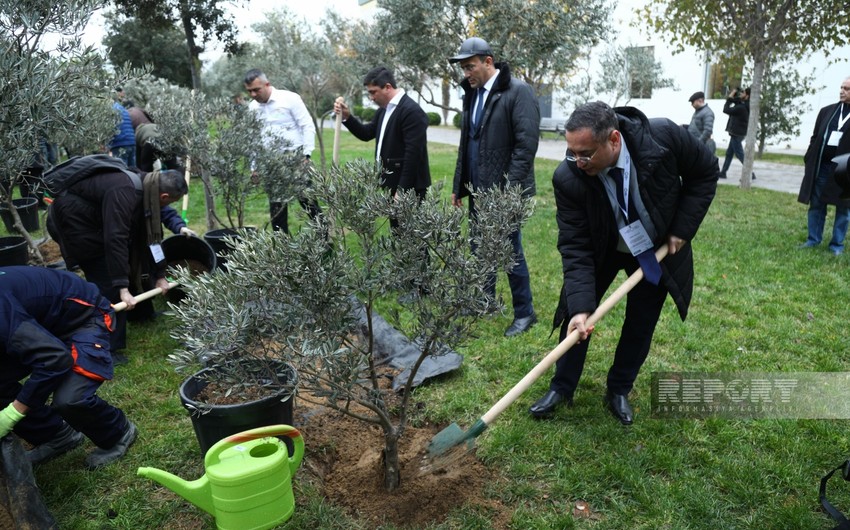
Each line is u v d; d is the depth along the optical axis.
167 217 4.94
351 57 11.88
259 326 2.34
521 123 4.14
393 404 3.57
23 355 2.54
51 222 4.14
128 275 4.00
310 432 3.30
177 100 6.22
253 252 2.25
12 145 4.00
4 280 2.64
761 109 14.59
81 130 4.43
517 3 7.07
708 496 2.75
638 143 2.75
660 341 4.39
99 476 3.01
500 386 3.80
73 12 3.96
